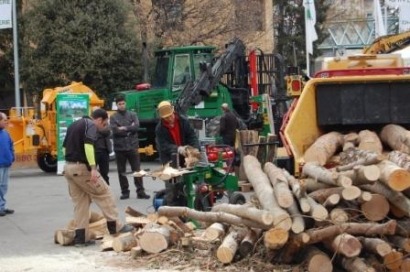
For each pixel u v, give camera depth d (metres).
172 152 11.72
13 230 12.59
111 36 30.23
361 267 8.02
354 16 49.38
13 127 23.09
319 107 10.51
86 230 10.98
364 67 11.73
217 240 9.48
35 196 17.20
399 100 10.48
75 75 29.83
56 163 23.64
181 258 9.41
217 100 25.61
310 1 25.83
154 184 18.89
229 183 12.18
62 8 30.08
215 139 21.05
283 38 48.34
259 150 12.07
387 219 8.40
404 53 17.08
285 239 8.18
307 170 9.00
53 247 10.95
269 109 23.03
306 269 8.47
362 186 8.40
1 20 25.98
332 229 8.16
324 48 46.16
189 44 35.56
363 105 10.48
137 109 25.44
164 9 35.41
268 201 8.50
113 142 15.85
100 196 11.02
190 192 11.62
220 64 25.47
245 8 37.38
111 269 9.28
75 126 10.86
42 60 30.02
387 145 10.41
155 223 10.28
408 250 8.20
